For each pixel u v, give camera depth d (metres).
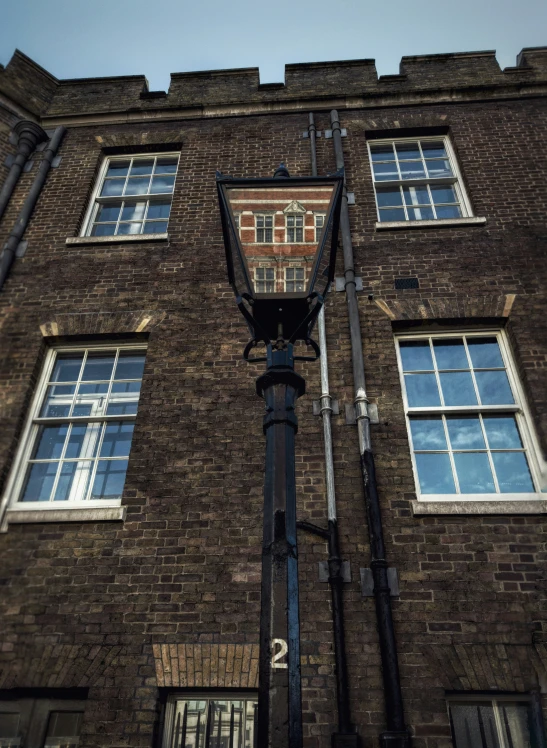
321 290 3.55
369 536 5.05
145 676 4.56
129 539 5.24
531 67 9.54
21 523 5.41
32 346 6.71
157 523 5.32
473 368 6.39
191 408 6.07
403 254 7.27
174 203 8.21
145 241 7.73
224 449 5.75
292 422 3.20
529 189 7.87
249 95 9.71
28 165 8.89
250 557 5.07
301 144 8.76
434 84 9.51
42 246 7.80
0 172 8.66
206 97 9.78
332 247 3.88
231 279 3.83
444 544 5.03
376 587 4.76
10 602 4.97
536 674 4.39
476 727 4.36
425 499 5.45
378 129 8.91
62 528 5.36
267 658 2.45
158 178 9.02
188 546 5.17
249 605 4.83
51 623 4.85
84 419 6.27
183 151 8.97
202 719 4.55
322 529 5.11
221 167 8.63
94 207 8.64
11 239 7.75
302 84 9.77
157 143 9.16
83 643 4.74
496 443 5.84
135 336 6.82
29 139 9.07
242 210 3.84
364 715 4.29
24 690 4.68
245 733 4.47
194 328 6.73
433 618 4.67
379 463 5.54
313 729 4.26
